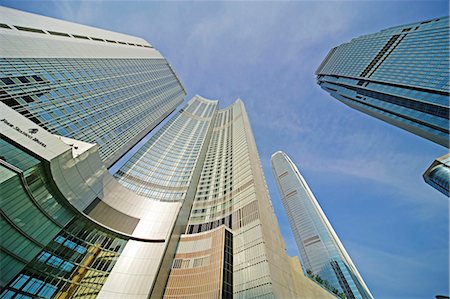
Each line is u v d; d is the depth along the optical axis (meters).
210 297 30.97
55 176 31.02
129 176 69.62
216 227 50.00
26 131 29.08
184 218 54.44
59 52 60.81
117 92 81.00
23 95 42.97
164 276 36.22
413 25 118.12
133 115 85.31
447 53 83.88
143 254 38.31
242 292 31.20
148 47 146.12
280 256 39.81
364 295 114.56
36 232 27.50
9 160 25.41
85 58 71.25
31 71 48.22
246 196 54.22
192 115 142.88
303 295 37.06
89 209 38.91
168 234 43.00
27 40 51.56
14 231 24.73
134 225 44.28
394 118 100.88
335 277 126.44
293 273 40.41
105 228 39.34
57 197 32.34
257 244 37.66
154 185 69.44
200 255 40.44
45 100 48.25
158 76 128.62
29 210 27.00
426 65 90.00
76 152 38.62
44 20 65.38
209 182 76.38
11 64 43.97
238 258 37.84
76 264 31.84
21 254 24.92
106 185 45.16
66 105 54.06
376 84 113.12
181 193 67.00
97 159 43.59
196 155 95.06
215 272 34.97
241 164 72.75
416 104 87.62
